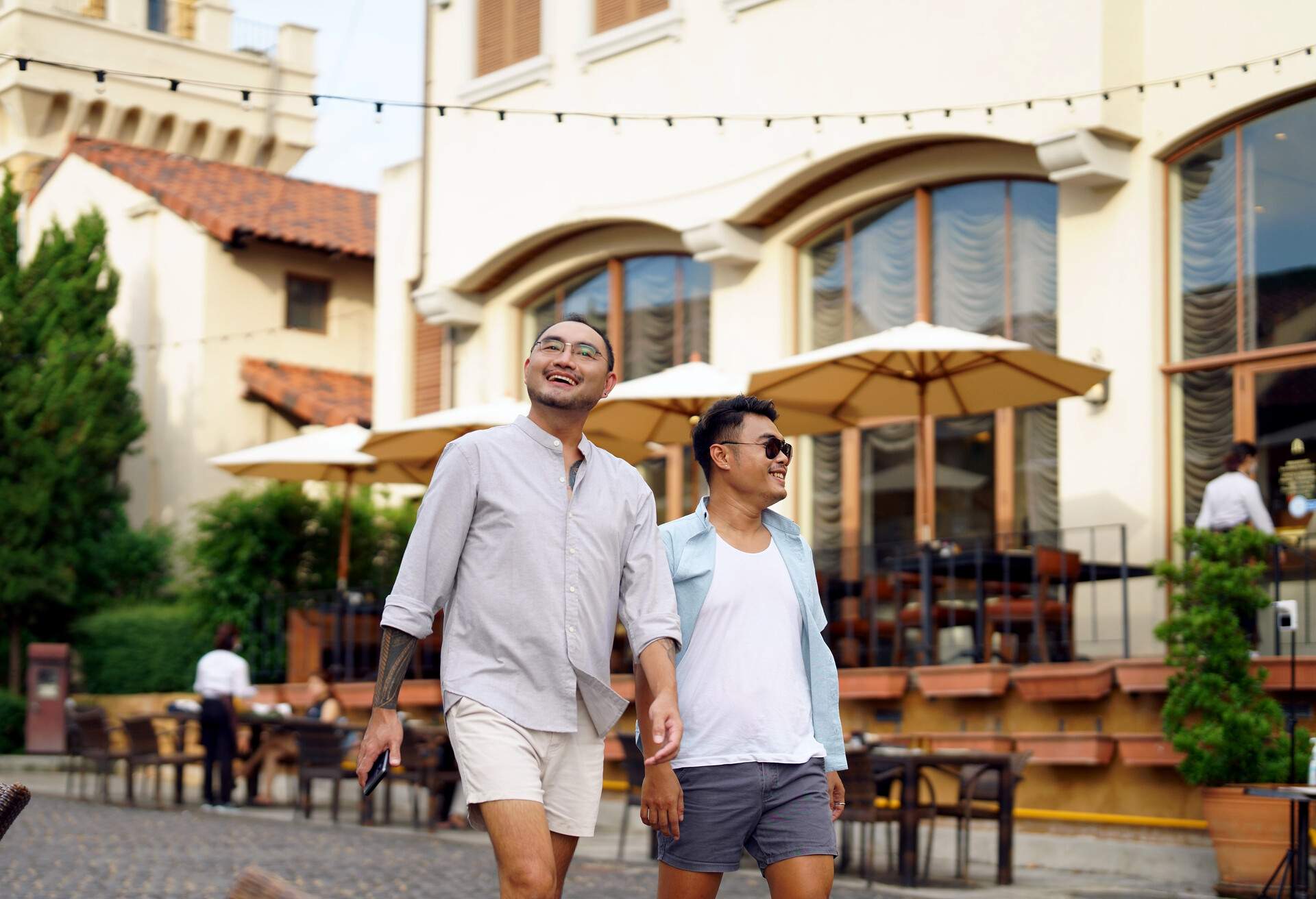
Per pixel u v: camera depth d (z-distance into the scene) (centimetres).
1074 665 1038
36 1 2642
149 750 1441
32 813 1326
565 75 1648
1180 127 1204
